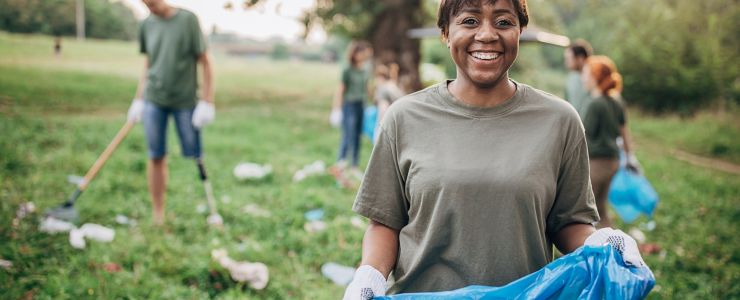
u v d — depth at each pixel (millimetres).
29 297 3816
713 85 18766
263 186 7320
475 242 1786
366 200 1951
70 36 29984
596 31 32250
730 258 5598
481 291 1718
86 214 5547
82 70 20297
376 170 1947
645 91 19969
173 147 9531
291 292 4352
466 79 1856
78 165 7578
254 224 5645
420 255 1852
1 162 7180
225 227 5512
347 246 5227
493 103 1847
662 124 16844
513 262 1784
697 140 14242
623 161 5613
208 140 10492
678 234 6305
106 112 13406
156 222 5520
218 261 4352
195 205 6230
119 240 4926
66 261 4379
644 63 19844
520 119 1816
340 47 48031
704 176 9922
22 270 4168
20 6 26203
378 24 13750
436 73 18234
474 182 1758
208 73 5555
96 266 4328
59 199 5996
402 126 1893
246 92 21562
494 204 1760
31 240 4656
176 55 5324
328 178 7711
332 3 13969
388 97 7207
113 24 38938
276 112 16438
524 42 6363
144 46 5520
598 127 5008
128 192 6582
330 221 6008
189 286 4270
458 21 1843
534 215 1772
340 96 8375
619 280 1634
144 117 5453
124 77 19828
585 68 5215
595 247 1715
